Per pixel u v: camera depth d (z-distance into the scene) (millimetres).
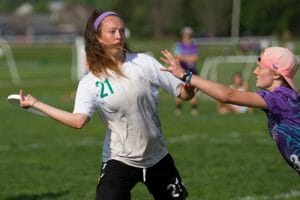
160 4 199875
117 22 12953
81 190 21719
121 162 13289
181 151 28797
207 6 173375
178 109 43469
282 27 168125
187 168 24984
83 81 13109
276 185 22172
